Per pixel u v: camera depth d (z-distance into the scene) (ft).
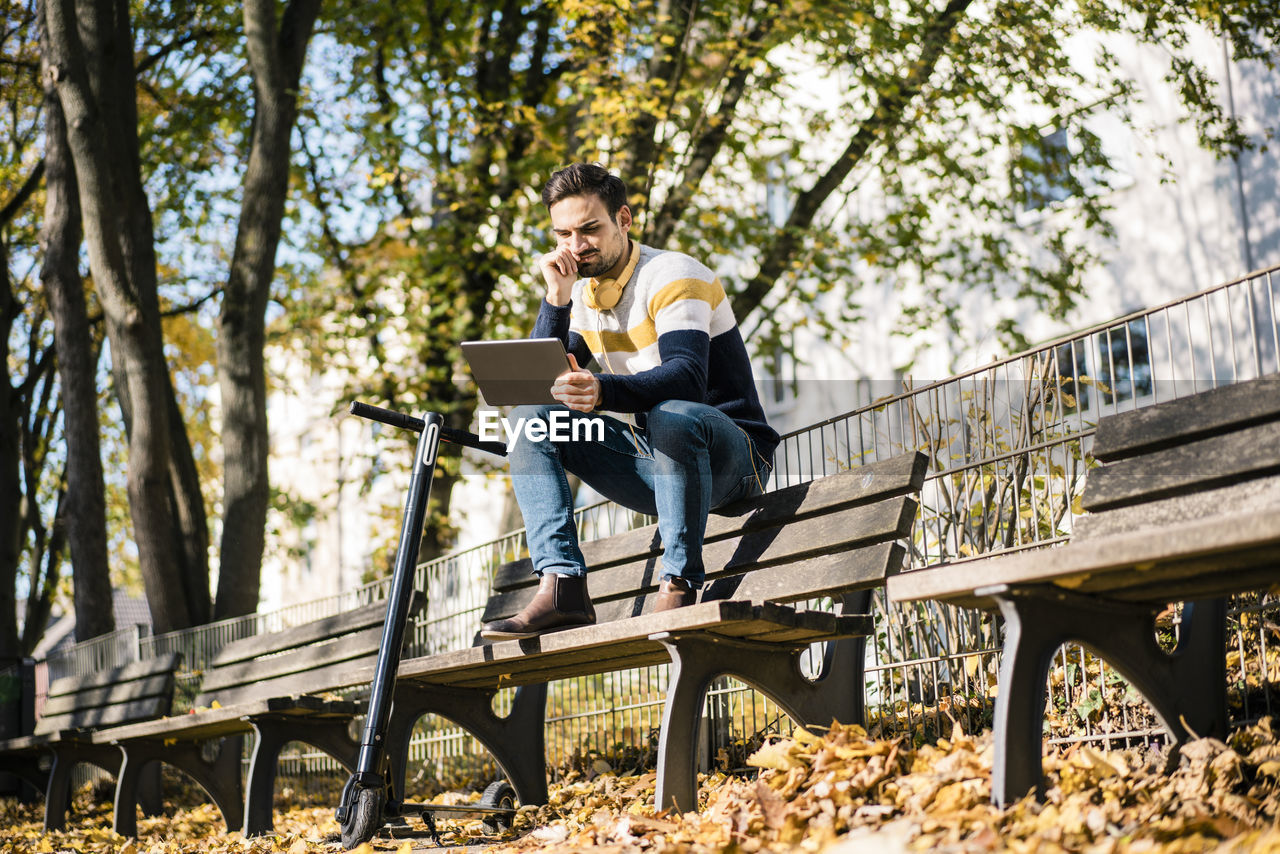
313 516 59.77
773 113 42.45
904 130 40.11
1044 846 5.92
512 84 45.01
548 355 9.95
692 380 10.32
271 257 34.42
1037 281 44.70
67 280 35.45
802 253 41.47
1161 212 48.65
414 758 23.07
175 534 32.99
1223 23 37.04
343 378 48.62
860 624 9.70
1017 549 12.67
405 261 43.75
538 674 12.57
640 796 12.68
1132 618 7.88
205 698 21.52
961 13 37.47
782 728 15.25
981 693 13.17
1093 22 37.01
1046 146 41.39
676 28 36.29
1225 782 7.52
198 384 61.72
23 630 57.62
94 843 17.35
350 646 17.25
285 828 16.46
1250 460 7.53
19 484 40.11
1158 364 44.32
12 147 52.08
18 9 46.93
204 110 48.01
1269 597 10.41
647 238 38.75
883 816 7.68
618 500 11.42
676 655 9.38
